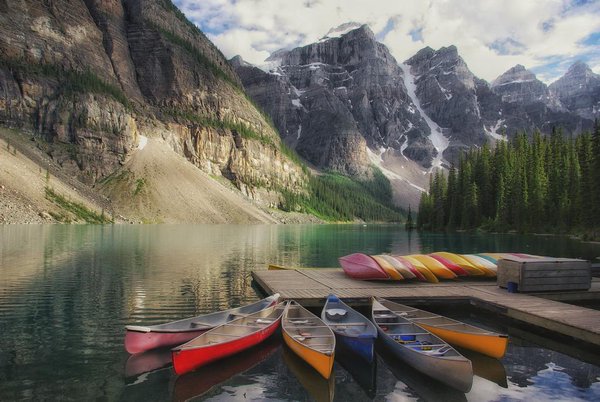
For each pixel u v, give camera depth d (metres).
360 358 16.88
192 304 25.36
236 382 14.85
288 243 78.12
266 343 19.30
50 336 18.95
